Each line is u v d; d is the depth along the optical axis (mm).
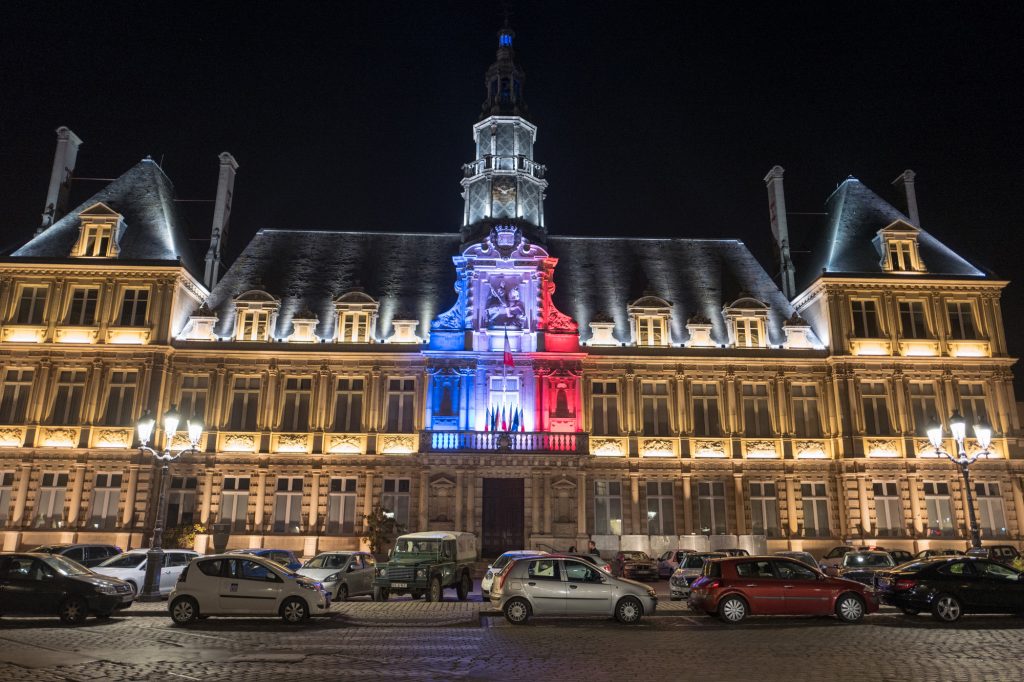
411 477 37375
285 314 40281
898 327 39625
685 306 41938
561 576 19312
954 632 17234
